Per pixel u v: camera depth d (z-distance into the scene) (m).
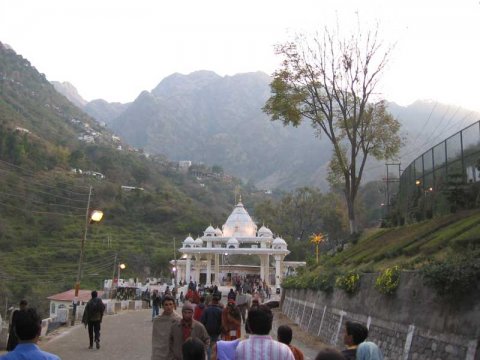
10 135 131.12
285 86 42.22
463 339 12.18
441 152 31.05
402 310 15.97
